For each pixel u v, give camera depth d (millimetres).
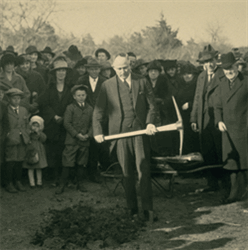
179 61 6250
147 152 3938
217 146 4938
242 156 4461
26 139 5016
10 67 5277
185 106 5742
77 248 3256
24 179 5531
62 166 5305
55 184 5238
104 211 4117
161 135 5770
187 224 3750
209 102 5039
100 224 3691
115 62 3973
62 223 3689
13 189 4902
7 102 5102
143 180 3854
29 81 5699
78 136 5090
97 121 4047
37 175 5238
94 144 5469
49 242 3393
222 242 3270
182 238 3387
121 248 3215
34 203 4504
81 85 5277
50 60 6699
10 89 5047
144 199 3838
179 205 4402
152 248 3195
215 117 4703
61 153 5434
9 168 4922
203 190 4953
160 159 4723
